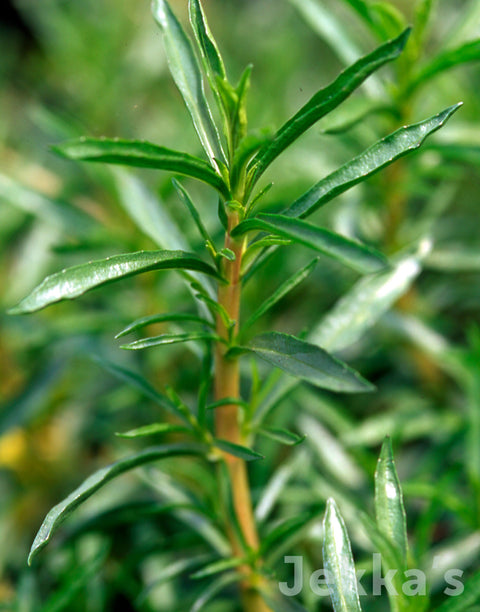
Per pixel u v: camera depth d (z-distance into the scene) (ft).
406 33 1.04
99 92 2.12
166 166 1.06
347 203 1.64
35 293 1.03
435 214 1.77
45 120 1.72
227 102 1.09
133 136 2.13
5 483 1.96
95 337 1.93
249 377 1.76
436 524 1.65
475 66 2.14
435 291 1.94
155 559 1.63
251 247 1.15
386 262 1.00
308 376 1.11
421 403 1.82
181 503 1.36
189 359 1.97
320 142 2.04
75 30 2.17
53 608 1.36
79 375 2.05
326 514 1.14
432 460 1.58
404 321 1.68
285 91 2.36
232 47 2.64
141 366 1.83
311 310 2.03
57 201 1.72
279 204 1.42
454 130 1.65
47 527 1.08
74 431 1.98
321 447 1.60
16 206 1.68
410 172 1.63
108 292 1.84
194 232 1.64
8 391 2.03
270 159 1.11
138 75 2.23
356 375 1.09
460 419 1.66
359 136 1.63
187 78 1.17
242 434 1.27
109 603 1.59
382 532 1.17
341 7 2.53
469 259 1.69
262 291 1.88
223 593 1.58
